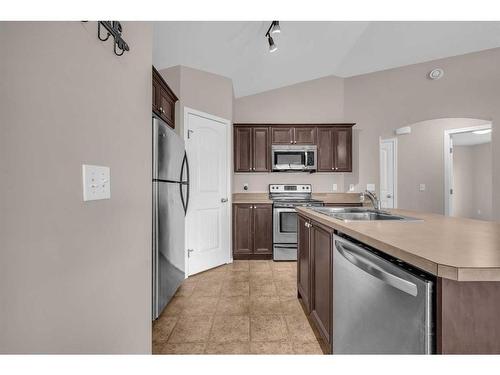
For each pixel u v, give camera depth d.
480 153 7.51
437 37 3.42
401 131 4.71
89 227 0.86
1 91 0.55
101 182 0.92
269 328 1.98
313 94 4.49
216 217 3.52
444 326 0.74
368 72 4.34
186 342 1.81
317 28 3.04
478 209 7.53
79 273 0.81
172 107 2.91
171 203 2.29
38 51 0.65
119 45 1.03
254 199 4.39
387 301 0.96
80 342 0.81
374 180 4.32
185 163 2.69
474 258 0.76
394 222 1.46
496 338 0.74
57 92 0.71
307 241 2.10
